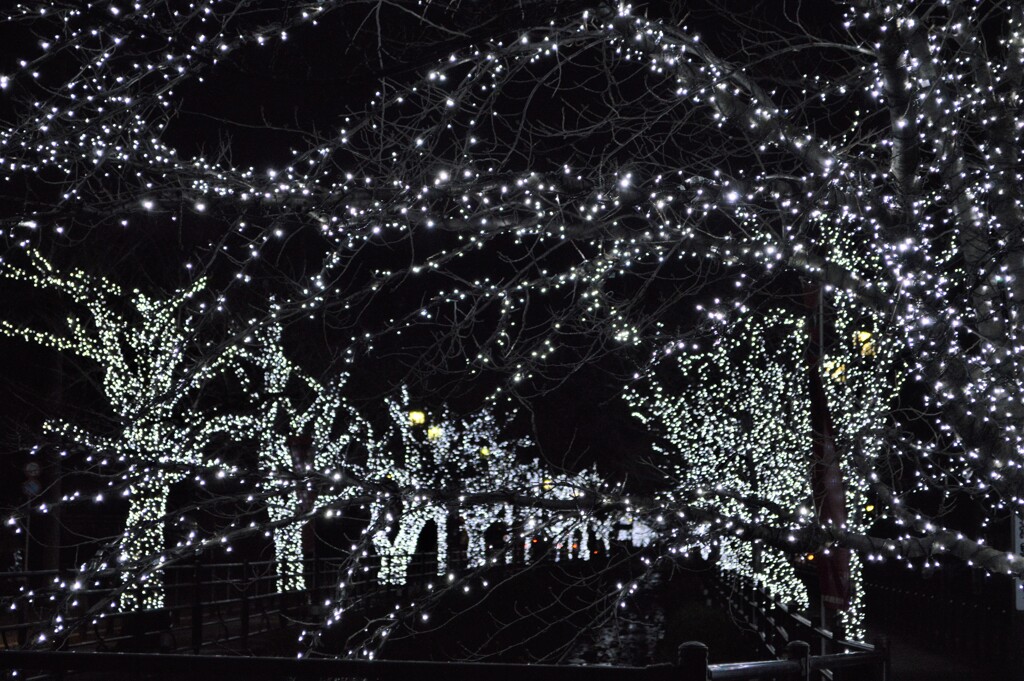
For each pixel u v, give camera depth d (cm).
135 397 1634
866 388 1202
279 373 1994
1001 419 779
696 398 2258
